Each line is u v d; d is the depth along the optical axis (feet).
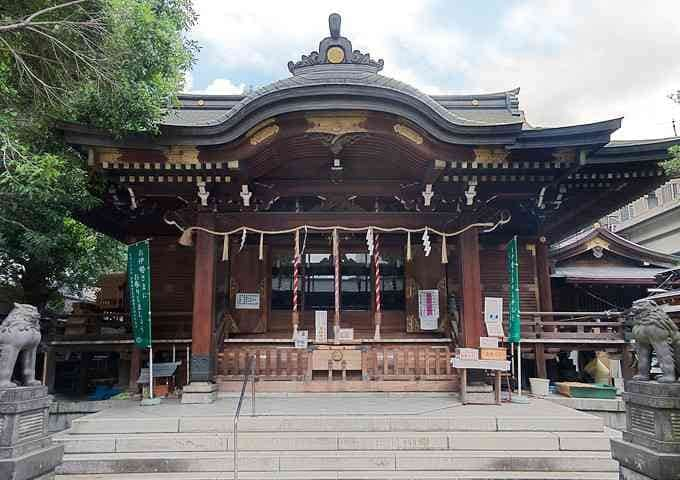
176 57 31.86
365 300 42.24
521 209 41.91
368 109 31.30
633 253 64.49
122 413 28.60
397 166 36.35
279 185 37.73
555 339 40.45
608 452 24.44
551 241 56.08
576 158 32.86
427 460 23.39
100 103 29.43
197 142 31.65
